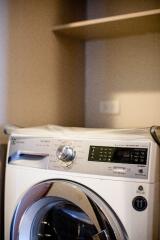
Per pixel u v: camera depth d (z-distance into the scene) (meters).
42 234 1.44
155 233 1.12
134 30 1.85
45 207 1.38
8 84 1.58
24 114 1.68
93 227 1.27
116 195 1.14
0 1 1.54
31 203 1.34
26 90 1.69
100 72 2.11
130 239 1.11
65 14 1.94
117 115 2.04
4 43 1.56
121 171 1.14
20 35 1.64
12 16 1.60
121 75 2.03
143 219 1.08
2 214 1.56
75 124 2.05
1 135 1.55
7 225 1.42
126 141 1.17
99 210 1.15
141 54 1.95
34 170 1.34
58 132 1.34
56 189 1.27
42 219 1.42
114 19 1.63
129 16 1.59
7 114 1.58
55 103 1.89
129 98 2.00
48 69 1.83
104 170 1.17
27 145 1.40
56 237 1.40
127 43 2.00
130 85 1.99
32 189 1.33
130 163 1.13
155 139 1.12
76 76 2.06
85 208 1.19
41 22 1.77
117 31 1.87
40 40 1.77
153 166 1.10
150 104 1.93
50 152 1.32
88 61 2.13
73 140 1.28
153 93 1.92
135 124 1.98
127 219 1.11
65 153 1.27
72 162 1.25
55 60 1.88
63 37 1.94
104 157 1.19
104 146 1.21
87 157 1.22
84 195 1.19
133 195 1.11
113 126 2.06
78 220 1.33
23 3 1.66
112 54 2.06
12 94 1.61
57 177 1.27
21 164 1.39
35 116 1.75
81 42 2.10
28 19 1.69
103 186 1.16
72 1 2.00
